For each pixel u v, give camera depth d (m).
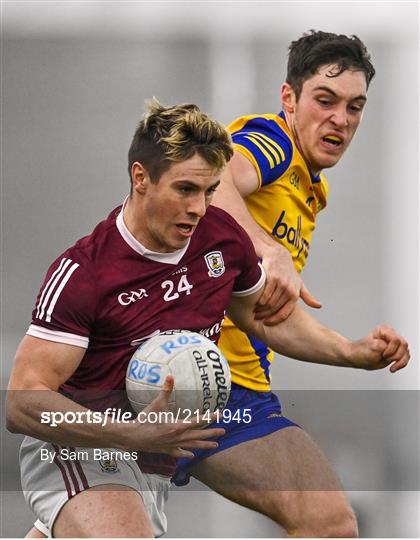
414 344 24.86
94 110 25.28
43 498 12.38
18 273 24.89
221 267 12.53
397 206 25.56
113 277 11.79
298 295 13.43
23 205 25.14
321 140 15.39
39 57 25.27
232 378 14.78
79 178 25.28
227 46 25.05
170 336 11.97
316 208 16.41
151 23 25.33
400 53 25.53
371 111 25.58
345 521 13.40
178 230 11.65
